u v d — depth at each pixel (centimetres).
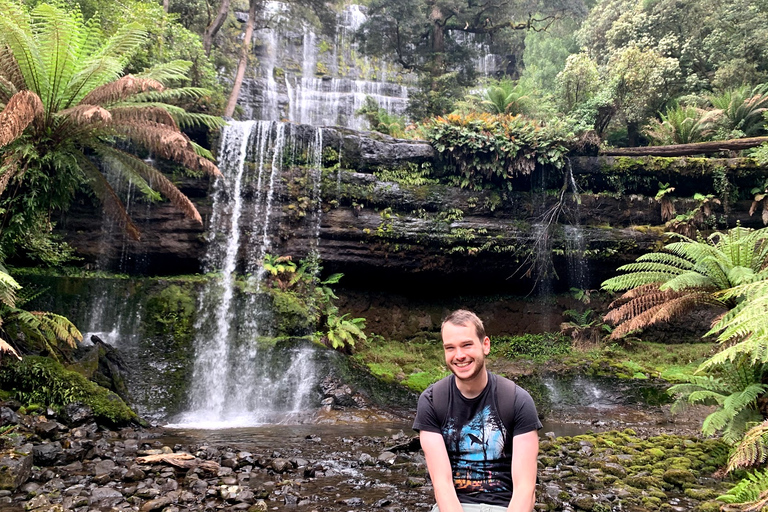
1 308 670
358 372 995
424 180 1306
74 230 1109
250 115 2202
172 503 375
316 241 1231
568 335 1348
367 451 586
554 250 1331
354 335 1223
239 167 1230
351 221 1243
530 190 1363
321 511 377
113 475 440
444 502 221
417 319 1342
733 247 622
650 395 982
